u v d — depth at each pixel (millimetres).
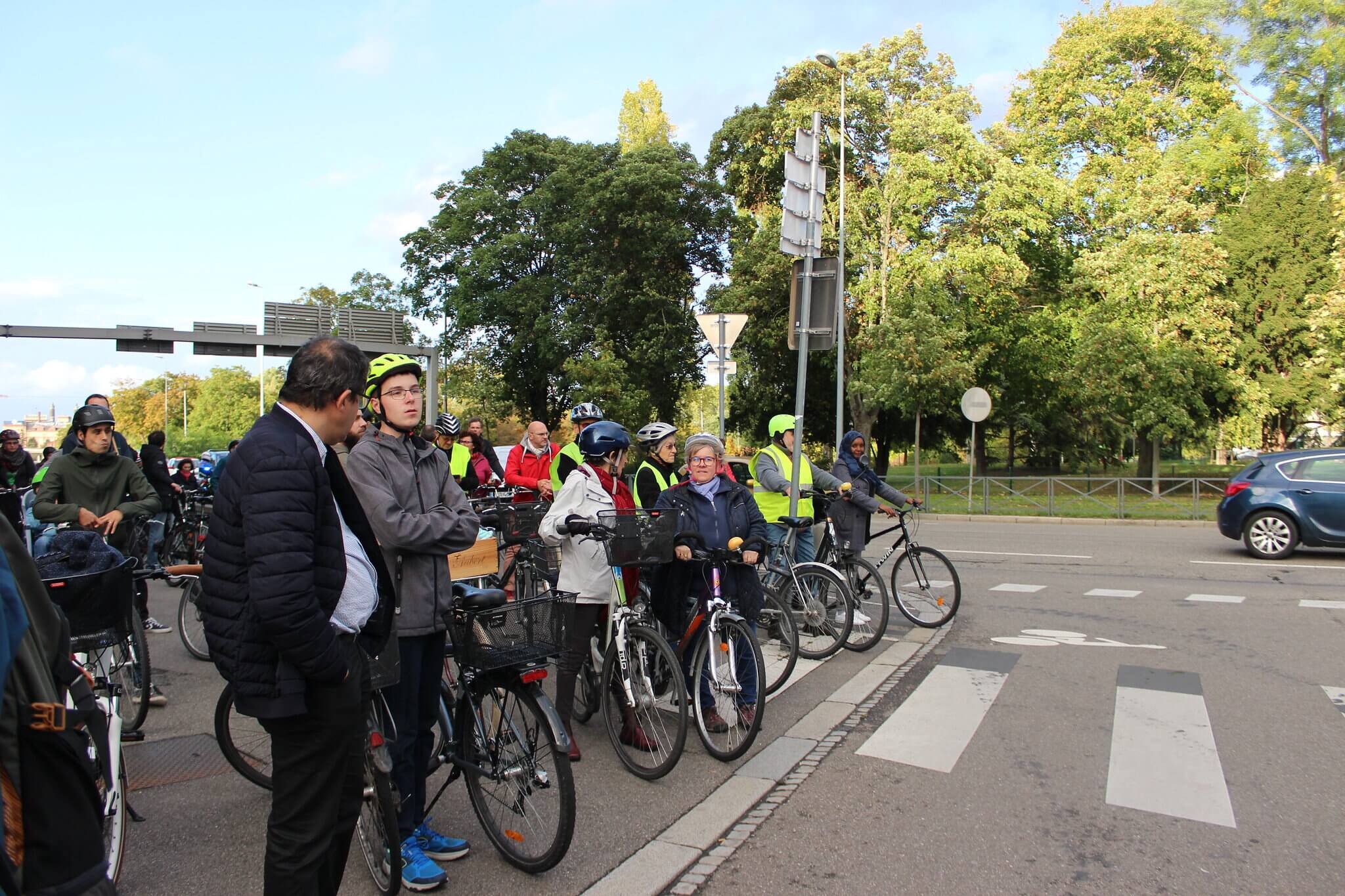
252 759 4617
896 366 25266
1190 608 9367
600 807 4410
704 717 5250
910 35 28234
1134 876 3684
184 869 3777
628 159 34906
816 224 8727
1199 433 26297
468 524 3834
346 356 2955
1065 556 13711
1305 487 12922
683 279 36219
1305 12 25422
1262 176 27125
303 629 2693
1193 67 30031
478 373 39969
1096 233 29859
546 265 37844
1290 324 24219
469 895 3557
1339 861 3783
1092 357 24828
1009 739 5352
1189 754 5047
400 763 3725
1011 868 3758
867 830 4137
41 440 121812
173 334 20875
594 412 7641
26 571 2354
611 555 4879
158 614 9461
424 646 3881
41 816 2182
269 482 2730
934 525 19828
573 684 5195
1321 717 5672
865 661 7246
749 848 3967
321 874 3074
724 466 5742
